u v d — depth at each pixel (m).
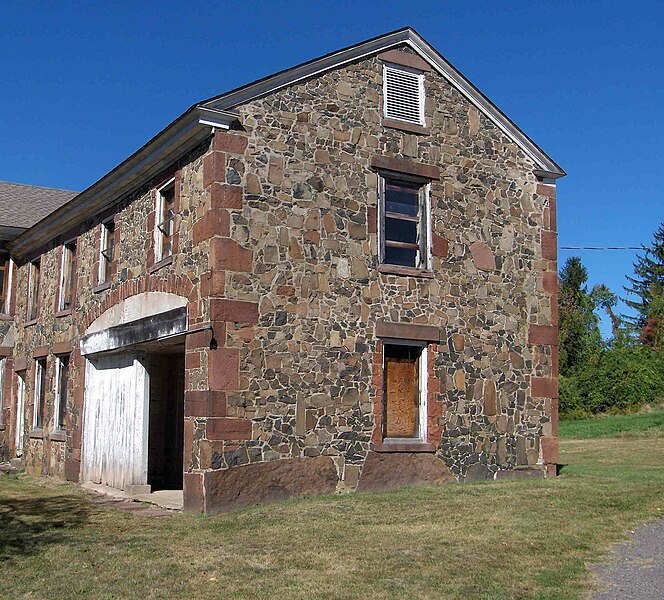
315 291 12.48
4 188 24.09
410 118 13.95
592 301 45.16
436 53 14.22
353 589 7.12
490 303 14.36
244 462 11.52
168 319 12.62
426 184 13.97
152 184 13.98
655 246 54.94
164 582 7.45
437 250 13.85
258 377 11.79
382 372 12.98
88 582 7.47
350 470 12.45
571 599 6.70
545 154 15.32
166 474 15.99
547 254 15.17
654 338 42.75
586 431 24.30
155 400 16.14
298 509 10.93
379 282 13.14
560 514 10.16
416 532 9.31
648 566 7.67
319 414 12.27
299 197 12.52
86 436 16.06
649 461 16.75
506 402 14.29
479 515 10.21
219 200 11.80
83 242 17.30
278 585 7.29
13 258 21.75
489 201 14.63
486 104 14.71
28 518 11.07
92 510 11.86
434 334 13.59
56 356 18.33
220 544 8.96
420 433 13.42
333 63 13.16
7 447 20.73
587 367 32.97
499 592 6.94
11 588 7.31
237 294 11.77
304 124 12.74
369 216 13.18
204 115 11.80
